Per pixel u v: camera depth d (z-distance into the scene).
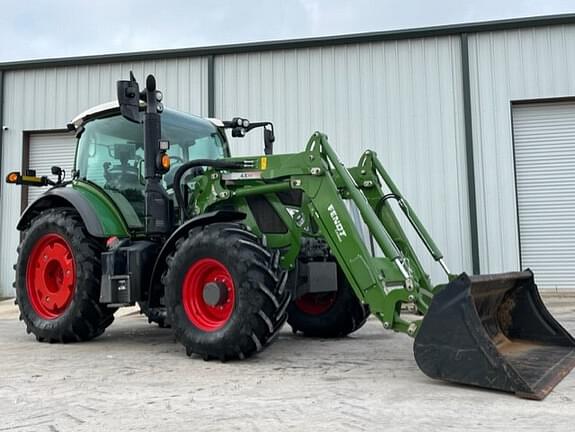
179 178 4.57
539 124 9.76
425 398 2.88
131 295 4.42
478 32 9.66
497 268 9.36
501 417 2.54
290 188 4.11
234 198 4.44
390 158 9.79
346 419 2.52
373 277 3.55
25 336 5.48
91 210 4.79
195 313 4.00
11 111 11.48
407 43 9.84
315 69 10.12
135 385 3.23
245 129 5.73
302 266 4.59
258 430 2.38
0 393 3.07
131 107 4.36
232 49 10.31
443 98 9.69
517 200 9.55
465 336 3.04
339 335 5.30
